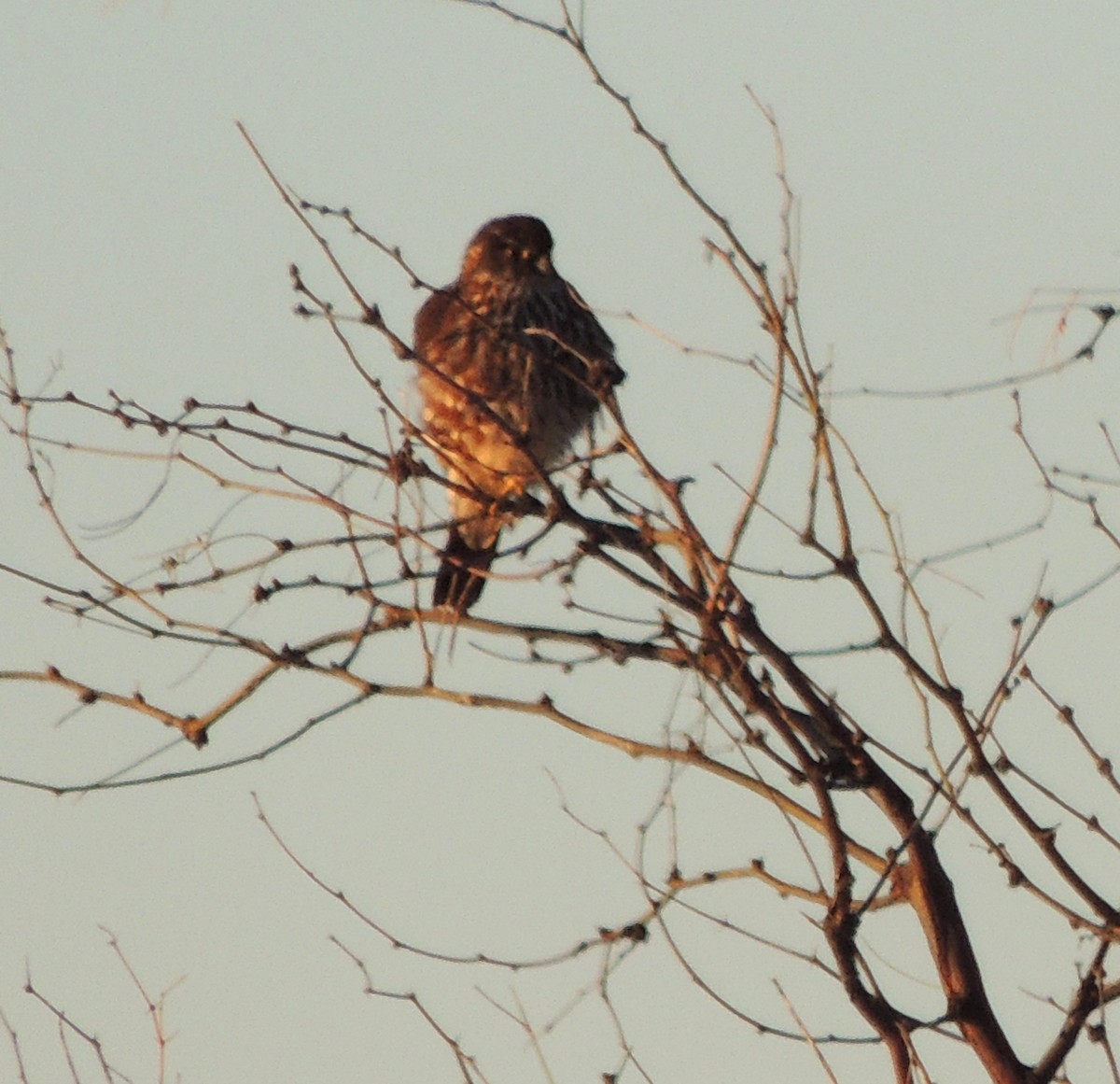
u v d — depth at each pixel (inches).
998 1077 372.8
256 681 449.7
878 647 371.2
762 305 352.5
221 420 401.1
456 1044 369.1
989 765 369.7
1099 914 377.1
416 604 410.3
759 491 357.7
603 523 408.8
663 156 356.2
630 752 404.5
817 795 355.6
